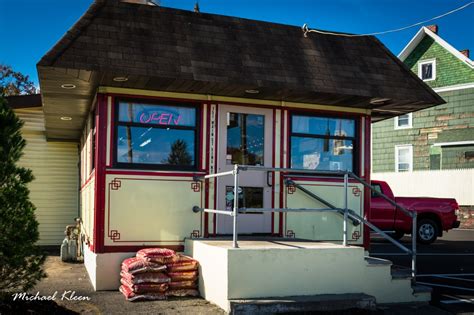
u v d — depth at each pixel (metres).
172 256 7.88
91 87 8.88
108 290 8.49
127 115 8.91
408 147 29.27
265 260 7.16
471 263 12.48
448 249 15.62
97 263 8.52
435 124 28.25
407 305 8.05
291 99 9.67
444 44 28.19
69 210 15.77
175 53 8.50
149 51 8.34
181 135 9.24
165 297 7.72
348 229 10.10
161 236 8.91
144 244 8.81
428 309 7.81
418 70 29.34
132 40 8.37
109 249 8.62
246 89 8.89
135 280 7.63
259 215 9.61
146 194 8.89
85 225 11.57
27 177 6.42
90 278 9.45
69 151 15.88
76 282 9.30
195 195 9.17
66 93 9.35
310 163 10.02
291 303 6.94
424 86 9.99
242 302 6.85
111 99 8.79
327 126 10.17
